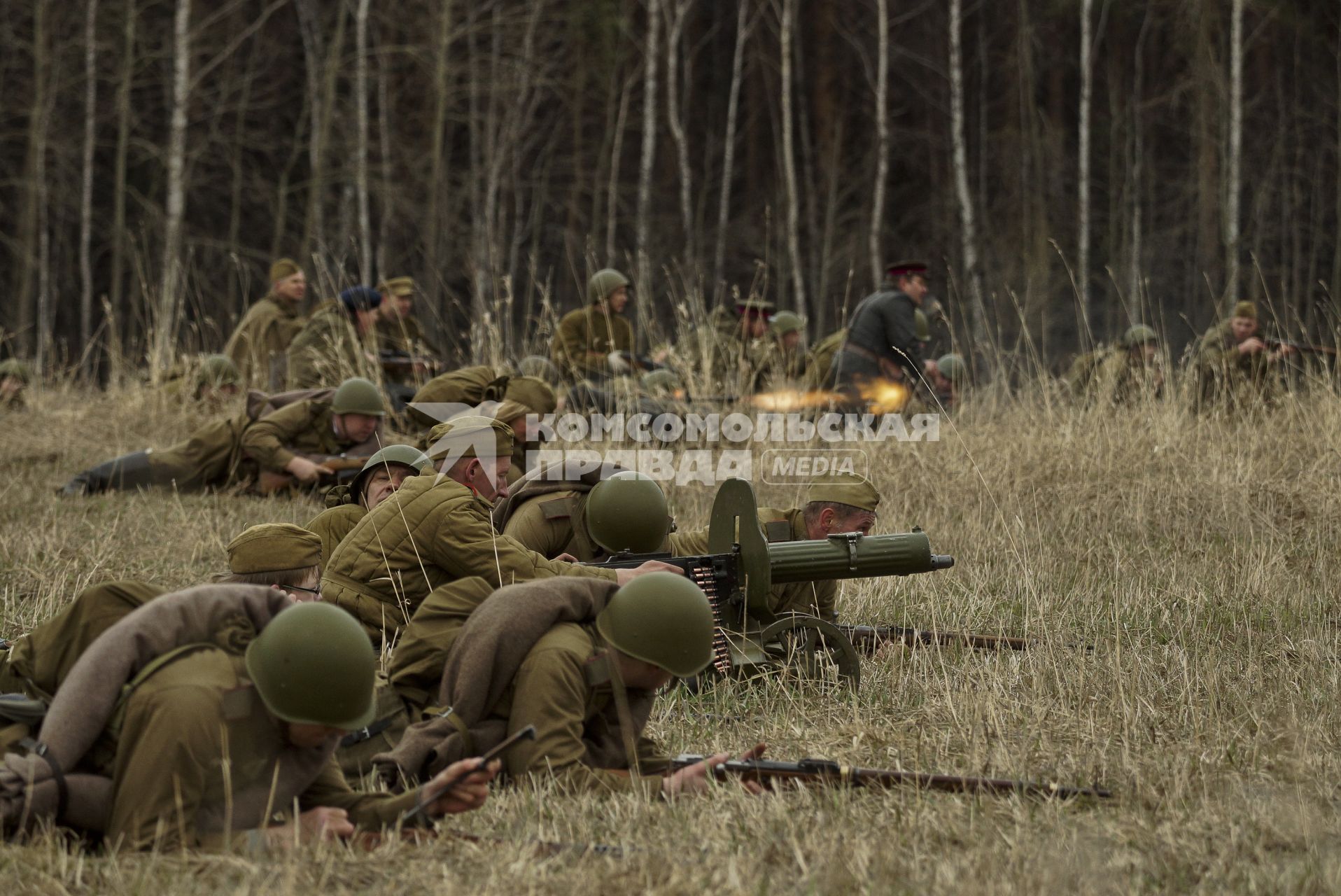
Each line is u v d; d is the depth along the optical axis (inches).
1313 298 3673.7
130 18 3405.5
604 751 554.3
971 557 1032.8
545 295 1632.6
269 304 1737.2
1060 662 743.7
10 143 3784.5
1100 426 1272.1
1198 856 470.9
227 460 1269.7
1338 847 487.2
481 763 480.7
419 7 3816.4
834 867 446.3
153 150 3383.4
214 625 463.8
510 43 4018.2
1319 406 1285.7
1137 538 1085.1
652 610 534.6
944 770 571.8
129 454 1311.5
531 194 4301.2
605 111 4271.7
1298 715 641.0
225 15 3873.0
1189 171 3917.3
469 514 696.4
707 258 4099.4
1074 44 4421.8
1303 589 936.3
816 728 648.4
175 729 440.5
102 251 3853.3
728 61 4672.7
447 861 451.8
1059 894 439.2
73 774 452.8
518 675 537.3
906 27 4574.3
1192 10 3715.6
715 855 460.1
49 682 481.4
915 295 1471.5
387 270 3708.2
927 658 765.3
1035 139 3937.0
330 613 456.8
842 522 769.6
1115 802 533.0
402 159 3828.7
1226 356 1476.4
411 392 1461.6
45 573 929.5
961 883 434.6
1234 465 1177.4
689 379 1424.7
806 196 4328.3
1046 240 3774.6
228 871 428.1
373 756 549.0
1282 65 4045.3
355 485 815.1
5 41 3538.4
